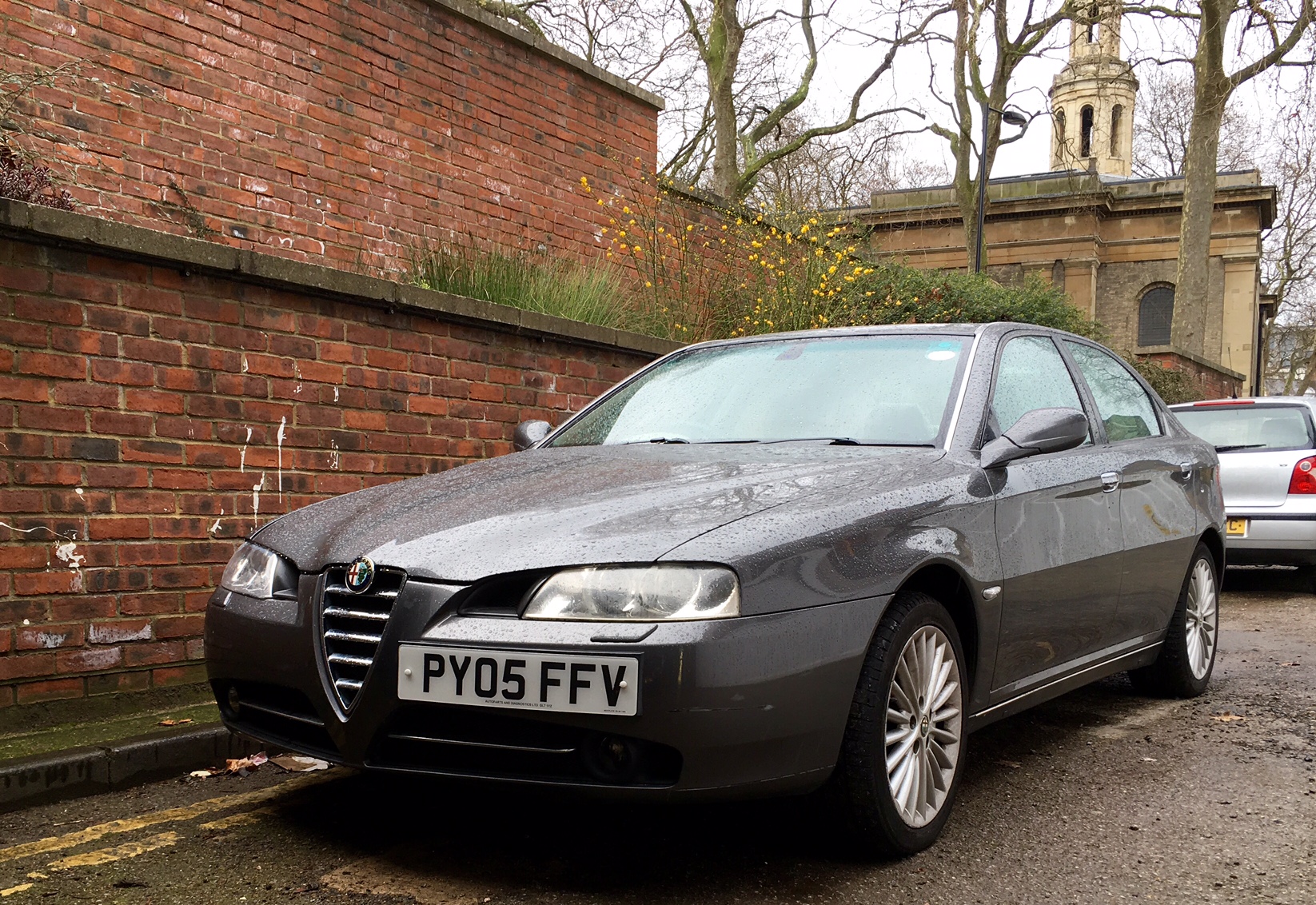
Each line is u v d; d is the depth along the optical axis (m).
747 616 2.69
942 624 3.29
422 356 5.64
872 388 3.99
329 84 7.39
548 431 4.50
